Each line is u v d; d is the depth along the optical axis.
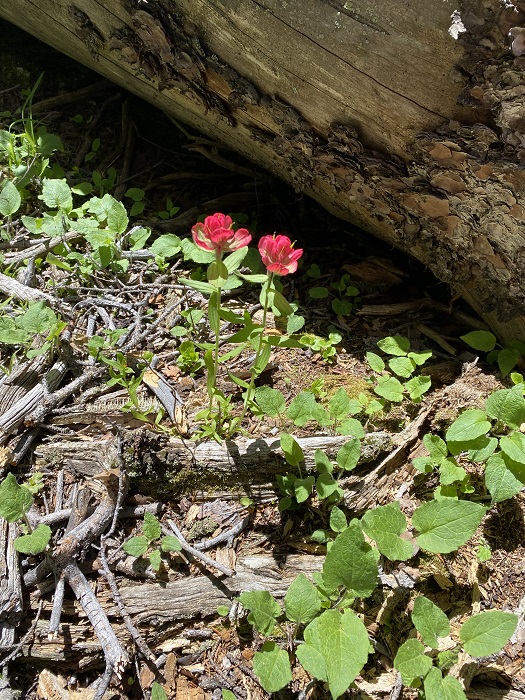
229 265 0.52
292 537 0.52
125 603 0.47
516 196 0.52
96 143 0.89
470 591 0.49
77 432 0.55
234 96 0.63
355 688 0.45
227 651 0.46
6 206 0.72
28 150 0.81
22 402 0.56
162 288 0.70
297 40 0.54
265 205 0.85
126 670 0.45
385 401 0.60
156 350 0.64
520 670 0.45
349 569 0.42
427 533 0.45
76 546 0.48
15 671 0.45
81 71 1.00
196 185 0.89
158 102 0.81
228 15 0.56
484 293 0.62
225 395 0.60
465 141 0.51
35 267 0.70
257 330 0.53
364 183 0.61
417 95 0.52
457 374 0.63
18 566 0.47
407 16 0.48
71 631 0.46
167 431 0.55
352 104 0.55
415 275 0.75
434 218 0.58
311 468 0.54
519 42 0.45
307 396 0.53
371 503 0.53
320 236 0.82
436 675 0.41
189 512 0.53
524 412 0.50
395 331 0.69
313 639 0.42
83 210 0.72
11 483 0.46
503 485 0.47
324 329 0.69
